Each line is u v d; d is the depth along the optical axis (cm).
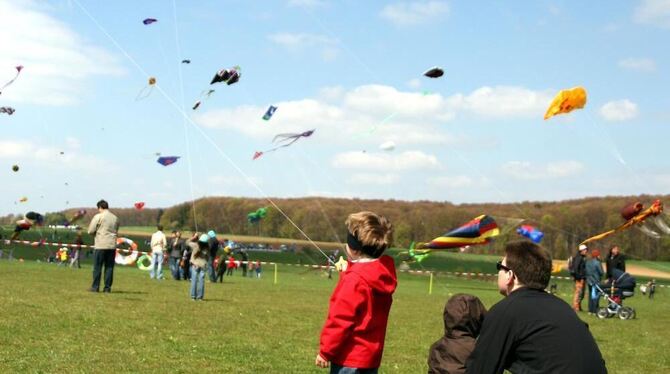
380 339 480
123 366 760
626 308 1897
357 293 468
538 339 375
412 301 2084
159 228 2395
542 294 397
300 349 972
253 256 4972
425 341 1157
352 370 468
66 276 2014
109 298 1405
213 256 2530
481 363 386
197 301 1522
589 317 1891
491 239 1456
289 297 1869
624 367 1032
